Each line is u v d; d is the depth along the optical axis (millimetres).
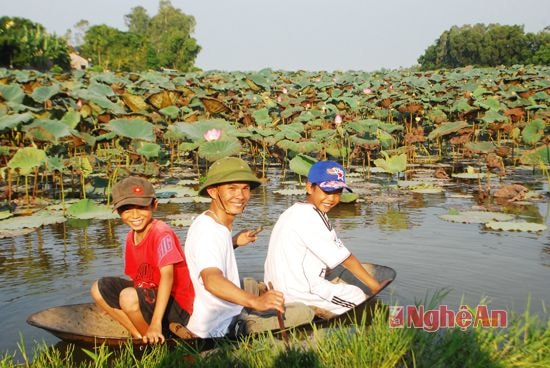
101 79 22250
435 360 3045
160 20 97438
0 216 7551
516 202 8359
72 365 3385
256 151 12883
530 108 15203
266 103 18391
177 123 11320
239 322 3725
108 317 3963
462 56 70312
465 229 6691
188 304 3746
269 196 9117
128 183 3674
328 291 4105
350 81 27062
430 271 5020
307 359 3090
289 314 3734
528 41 66062
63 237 6641
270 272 4250
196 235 3561
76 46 95812
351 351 3123
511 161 12656
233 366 3105
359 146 11938
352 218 7375
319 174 4078
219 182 3508
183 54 75188
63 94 13109
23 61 43344
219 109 12734
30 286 4852
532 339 3199
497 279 4781
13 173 9391
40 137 9180
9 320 4117
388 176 11102
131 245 3824
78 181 10422
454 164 12508
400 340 3145
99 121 12648
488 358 3016
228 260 3592
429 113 15820
